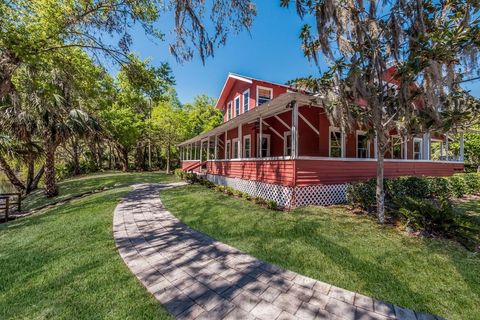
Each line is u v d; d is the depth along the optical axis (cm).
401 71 394
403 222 487
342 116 500
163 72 821
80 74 773
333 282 284
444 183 807
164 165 3419
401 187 683
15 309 245
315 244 393
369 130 533
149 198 862
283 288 274
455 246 380
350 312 231
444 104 436
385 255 349
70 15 589
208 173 1461
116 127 1961
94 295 265
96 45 695
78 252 384
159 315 230
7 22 527
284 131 1075
